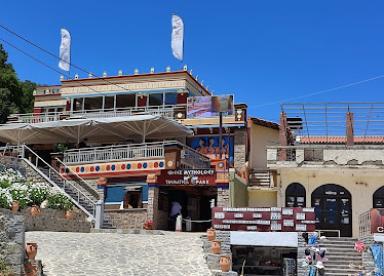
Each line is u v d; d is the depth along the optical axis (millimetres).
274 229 21375
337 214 28641
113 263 17641
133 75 39500
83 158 32125
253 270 21484
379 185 28578
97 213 27000
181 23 38969
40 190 26031
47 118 40500
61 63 41562
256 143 37156
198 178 28234
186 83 38250
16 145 37625
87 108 40781
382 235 20484
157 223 28750
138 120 31766
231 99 35219
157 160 29609
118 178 30562
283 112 31141
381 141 35625
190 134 35094
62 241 20250
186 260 18531
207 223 30812
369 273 19984
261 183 32969
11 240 14875
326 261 21062
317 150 29250
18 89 46719
